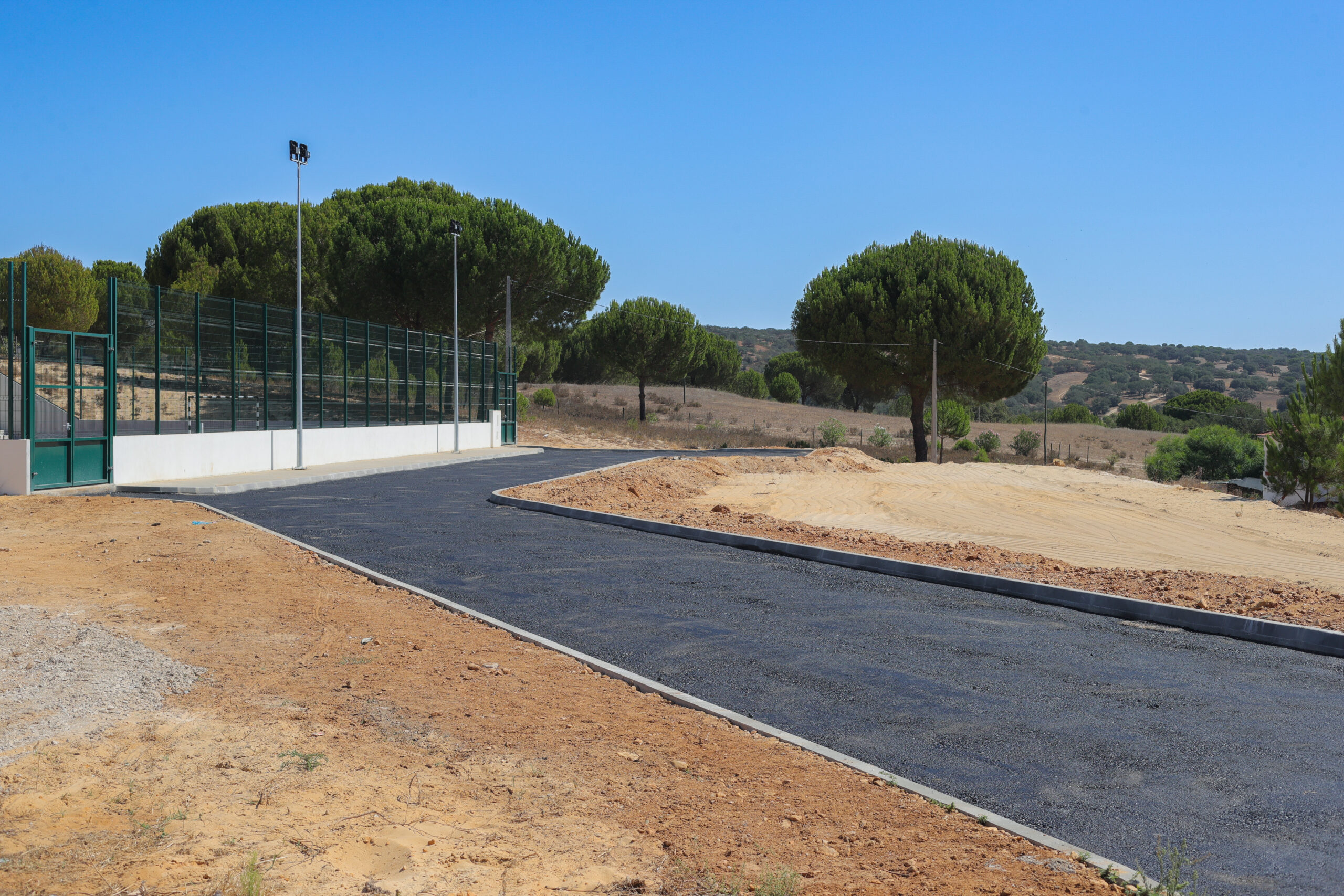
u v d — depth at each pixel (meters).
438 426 35.97
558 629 8.99
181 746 5.30
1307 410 26.20
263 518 16.30
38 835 4.13
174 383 22.56
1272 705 6.95
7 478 18.44
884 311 48.06
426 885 3.80
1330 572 13.52
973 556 13.06
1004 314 47.00
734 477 31.39
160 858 3.91
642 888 3.86
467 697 6.60
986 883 4.02
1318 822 4.90
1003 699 7.02
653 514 17.34
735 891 3.85
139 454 21.22
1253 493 32.75
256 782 4.84
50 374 19.16
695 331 65.31
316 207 53.12
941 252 49.84
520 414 52.94
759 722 6.32
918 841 4.48
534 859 4.11
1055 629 9.30
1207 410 79.44
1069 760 5.78
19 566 10.89
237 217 54.78
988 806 5.06
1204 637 9.09
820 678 7.48
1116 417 83.38
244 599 9.44
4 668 6.72
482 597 10.30
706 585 11.23
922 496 24.39
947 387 50.56
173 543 12.90
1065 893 3.94
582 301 52.88
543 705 6.51
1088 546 16.00
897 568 12.16
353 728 5.79
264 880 3.75
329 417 29.09
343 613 9.06
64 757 5.04
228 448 24.06
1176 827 4.82
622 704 6.65
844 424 73.31
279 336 26.48
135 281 57.78
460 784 4.99
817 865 4.16
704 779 5.24
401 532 14.91
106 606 8.89
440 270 44.72
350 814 4.50
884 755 5.83
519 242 46.12
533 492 20.69
